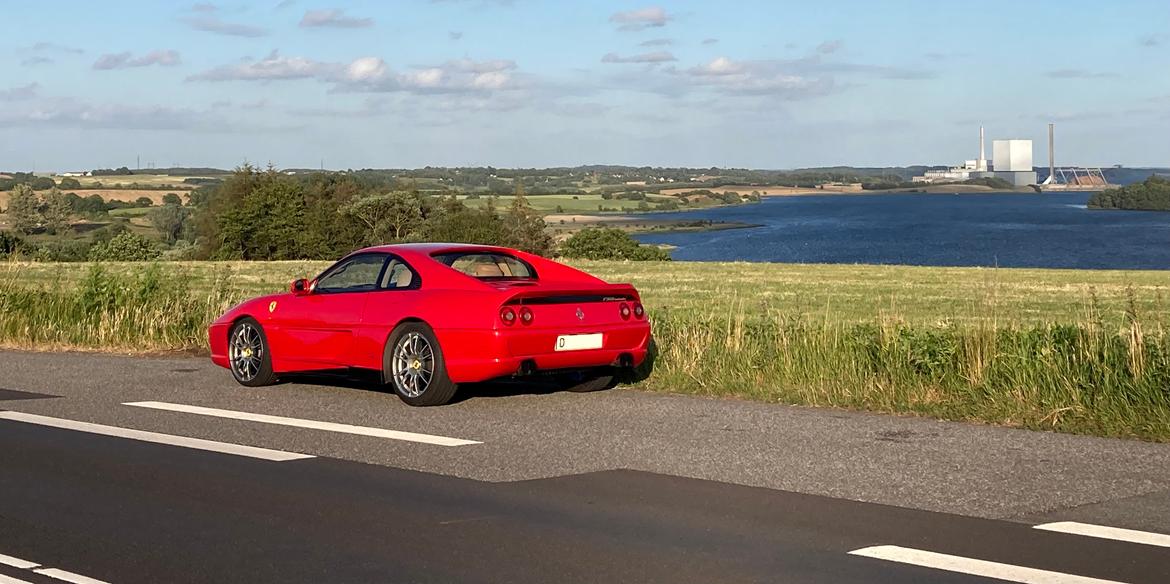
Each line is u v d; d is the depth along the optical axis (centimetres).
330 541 598
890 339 1158
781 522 625
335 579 533
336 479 747
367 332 1094
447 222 10419
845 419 955
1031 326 1195
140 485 735
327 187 11012
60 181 16762
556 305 1051
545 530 614
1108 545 575
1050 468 755
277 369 1188
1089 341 1045
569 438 879
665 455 809
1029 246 12438
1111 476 731
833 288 4256
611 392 1138
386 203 10288
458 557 566
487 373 1019
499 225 10550
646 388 1162
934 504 663
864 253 11931
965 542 582
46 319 1730
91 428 948
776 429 909
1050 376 997
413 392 1057
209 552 581
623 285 1111
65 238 10488
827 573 532
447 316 1038
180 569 552
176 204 12744
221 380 1254
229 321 1227
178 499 695
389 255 1133
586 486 717
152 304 1712
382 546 588
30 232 10962
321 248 9994
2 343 1655
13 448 863
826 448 828
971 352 1084
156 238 12025
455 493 703
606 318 1083
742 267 5822
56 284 1953
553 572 539
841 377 1102
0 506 683
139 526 634
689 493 695
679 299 3675
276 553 577
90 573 546
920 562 547
